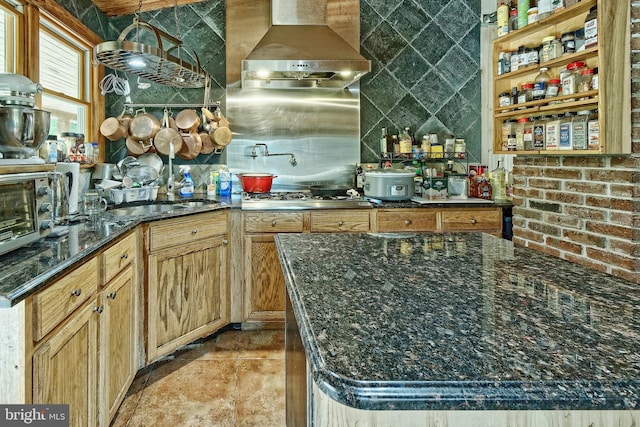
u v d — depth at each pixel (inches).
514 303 35.2
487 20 137.2
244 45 143.3
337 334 28.6
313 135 148.0
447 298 36.4
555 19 88.4
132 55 92.1
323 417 29.8
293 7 135.6
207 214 112.1
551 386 22.0
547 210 99.0
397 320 31.3
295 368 53.8
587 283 41.1
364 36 151.1
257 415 81.9
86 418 62.0
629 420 27.8
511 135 104.7
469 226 127.4
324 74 135.9
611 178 81.1
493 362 24.5
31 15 95.6
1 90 64.1
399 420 27.8
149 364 97.0
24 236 58.4
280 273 122.6
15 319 44.8
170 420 80.2
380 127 151.9
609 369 23.6
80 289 59.9
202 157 146.2
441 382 22.2
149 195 125.1
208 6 144.4
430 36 152.6
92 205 92.9
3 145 65.9
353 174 149.7
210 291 114.2
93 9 128.3
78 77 125.6
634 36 76.9
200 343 115.0
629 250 77.3
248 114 145.9
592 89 80.4
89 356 63.1
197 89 143.6
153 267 95.7
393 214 125.6
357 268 46.6
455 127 154.1
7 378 44.8
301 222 122.7
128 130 134.3
